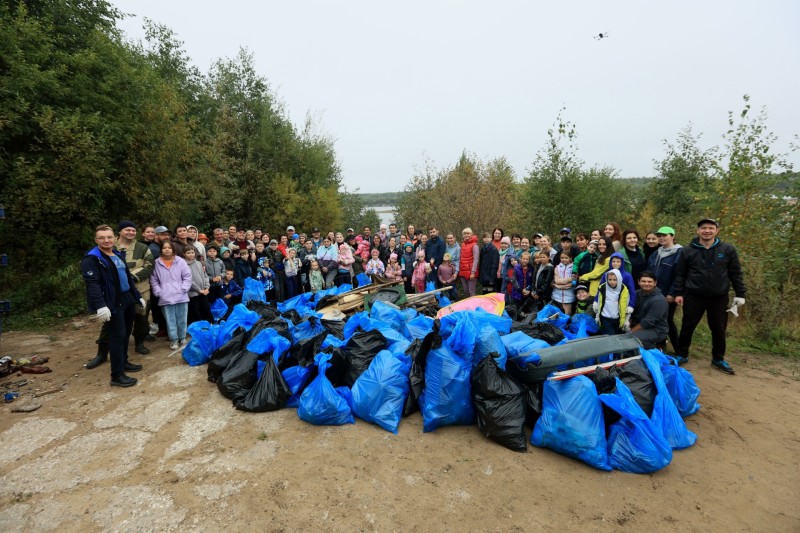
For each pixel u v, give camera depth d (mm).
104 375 4938
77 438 3561
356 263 9562
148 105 9609
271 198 17328
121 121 9219
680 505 2803
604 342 4059
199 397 4340
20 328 6852
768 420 3947
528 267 7105
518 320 6488
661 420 3451
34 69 7359
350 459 3270
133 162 9367
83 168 7754
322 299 6852
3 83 7094
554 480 3045
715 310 5105
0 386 4605
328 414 3689
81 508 2709
